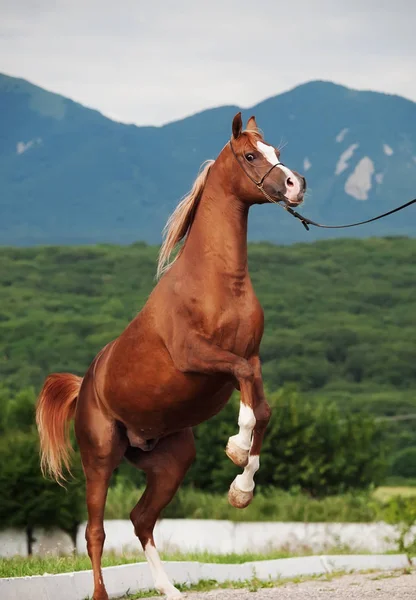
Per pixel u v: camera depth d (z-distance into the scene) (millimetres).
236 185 7746
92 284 125438
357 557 14297
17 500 20078
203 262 7730
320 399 37938
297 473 33094
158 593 9414
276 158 7691
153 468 8750
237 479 7836
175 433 8742
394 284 127688
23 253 140000
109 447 8461
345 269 136375
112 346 8477
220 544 24688
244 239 7805
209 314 7590
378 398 76562
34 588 8539
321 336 96500
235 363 7402
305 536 24359
